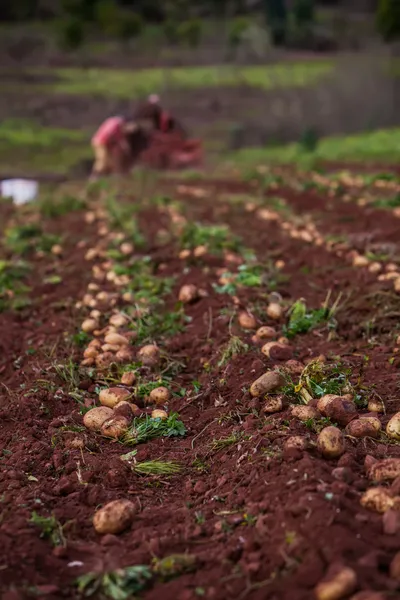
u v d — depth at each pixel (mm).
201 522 1997
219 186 7797
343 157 10211
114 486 2244
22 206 7125
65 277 4508
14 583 1748
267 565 1731
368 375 2793
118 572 1771
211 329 3389
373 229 5191
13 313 3869
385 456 2178
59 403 2814
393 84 16562
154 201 6785
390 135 12461
